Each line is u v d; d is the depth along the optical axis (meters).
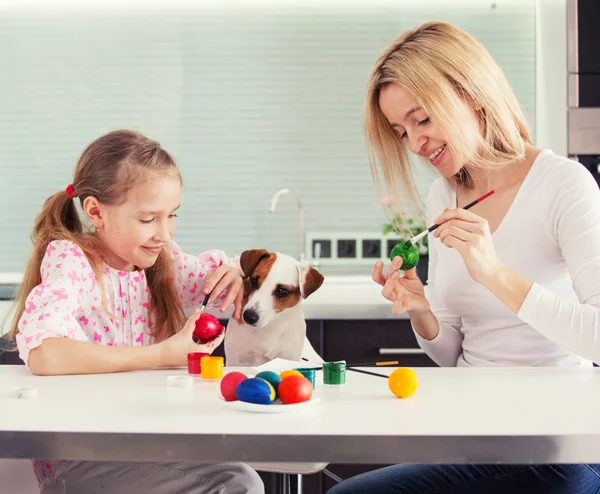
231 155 3.67
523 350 1.67
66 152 3.67
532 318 1.43
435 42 1.64
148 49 3.65
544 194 1.65
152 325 1.79
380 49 3.66
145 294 1.79
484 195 1.67
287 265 1.87
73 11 3.63
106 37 3.64
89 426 1.00
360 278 3.44
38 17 3.63
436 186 1.94
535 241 1.66
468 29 3.67
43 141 3.66
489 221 1.74
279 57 3.66
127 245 1.65
